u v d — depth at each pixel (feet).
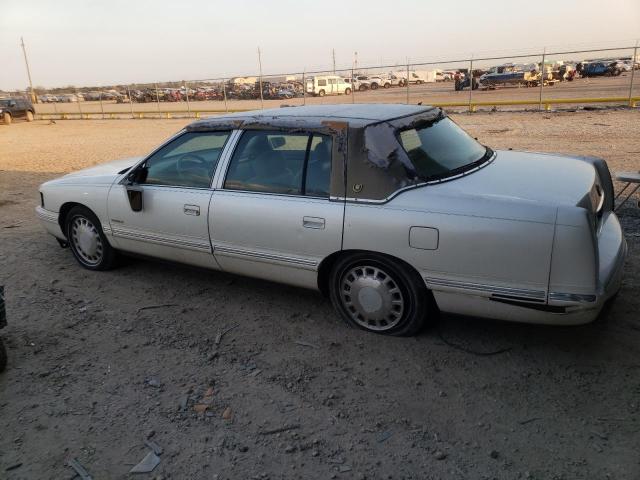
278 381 11.13
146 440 9.53
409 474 8.47
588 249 9.76
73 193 17.02
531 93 90.89
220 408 10.34
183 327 13.65
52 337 13.35
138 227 15.57
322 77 128.98
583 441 8.96
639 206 20.34
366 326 12.73
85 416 10.27
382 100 96.32
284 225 12.66
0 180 37.24
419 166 11.63
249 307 14.57
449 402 10.17
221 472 8.70
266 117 13.47
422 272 11.21
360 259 12.10
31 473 8.87
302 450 9.11
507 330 12.51
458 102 78.38
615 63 126.11
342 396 10.53
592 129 45.93
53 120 106.73
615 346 11.63
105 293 15.88
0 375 11.73
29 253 19.77
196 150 14.57
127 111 124.06
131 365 12.00
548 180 11.58
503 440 9.10
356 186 11.66
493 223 10.30
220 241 13.91
